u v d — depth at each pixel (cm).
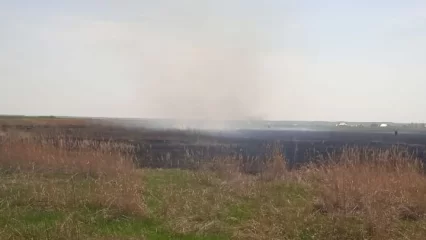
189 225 843
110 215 879
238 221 893
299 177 1386
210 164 1555
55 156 1451
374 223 841
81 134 3078
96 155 1442
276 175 1416
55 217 860
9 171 1323
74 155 1469
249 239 791
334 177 1173
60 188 1080
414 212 968
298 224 863
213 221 865
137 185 1128
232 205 1024
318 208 988
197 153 2044
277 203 1056
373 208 921
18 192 1012
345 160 1380
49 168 1372
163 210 936
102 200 949
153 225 852
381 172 1231
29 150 1478
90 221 845
